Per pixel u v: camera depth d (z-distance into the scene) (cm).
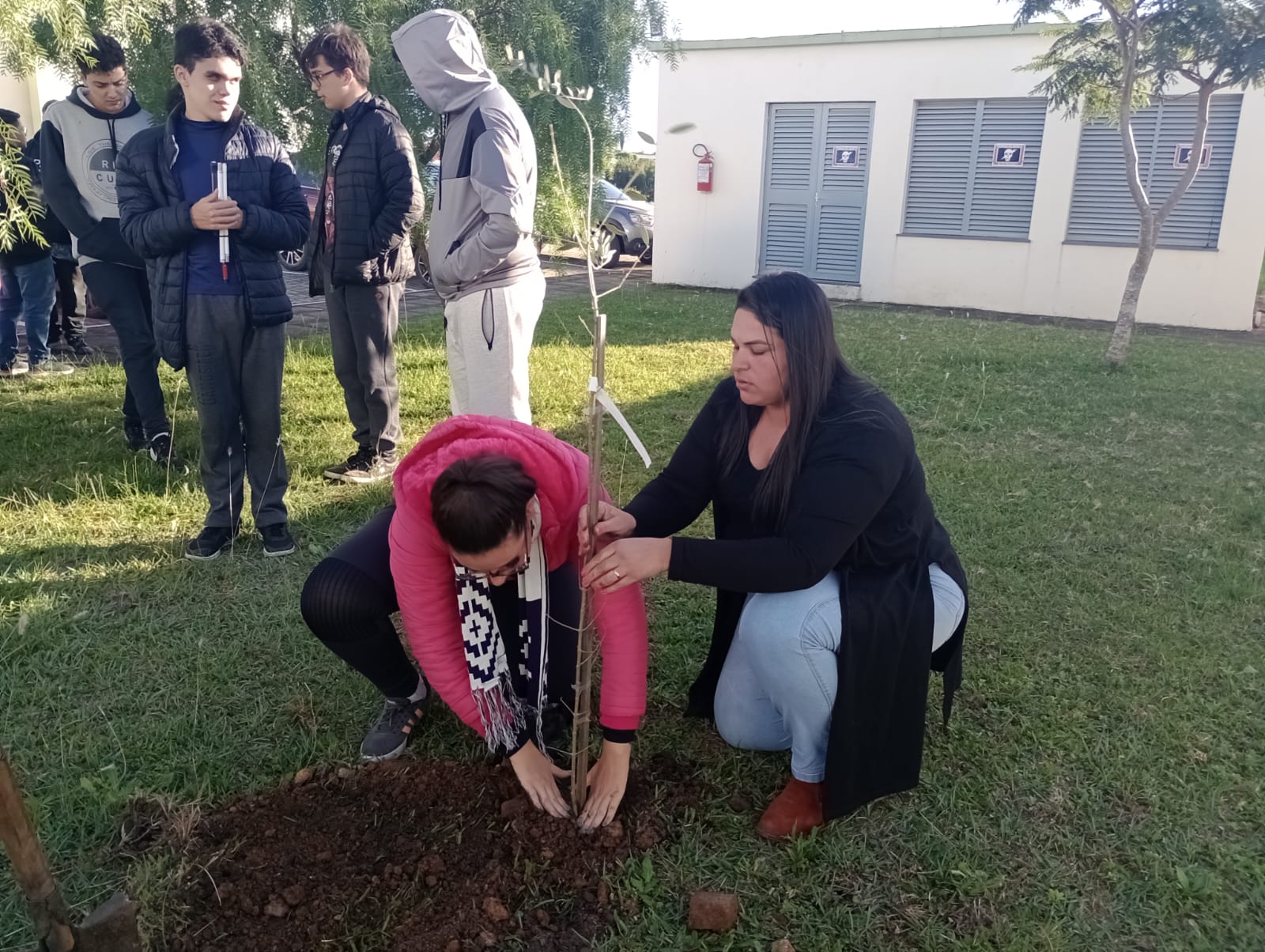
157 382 495
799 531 221
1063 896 222
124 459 503
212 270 366
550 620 243
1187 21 757
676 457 265
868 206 1323
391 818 243
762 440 246
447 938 207
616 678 227
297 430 556
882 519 236
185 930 208
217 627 335
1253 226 1121
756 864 231
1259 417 649
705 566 216
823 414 231
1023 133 1216
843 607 228
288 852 230
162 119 519
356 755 268
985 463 530
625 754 234
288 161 387
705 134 1398
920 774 264
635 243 1619
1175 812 251
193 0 602
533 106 659
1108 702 298
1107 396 699
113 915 170
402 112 646
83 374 689
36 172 615
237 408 386
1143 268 792
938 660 267
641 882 222
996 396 694
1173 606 364
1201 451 566
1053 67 1041
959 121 1250
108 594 355
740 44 1341
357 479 478
